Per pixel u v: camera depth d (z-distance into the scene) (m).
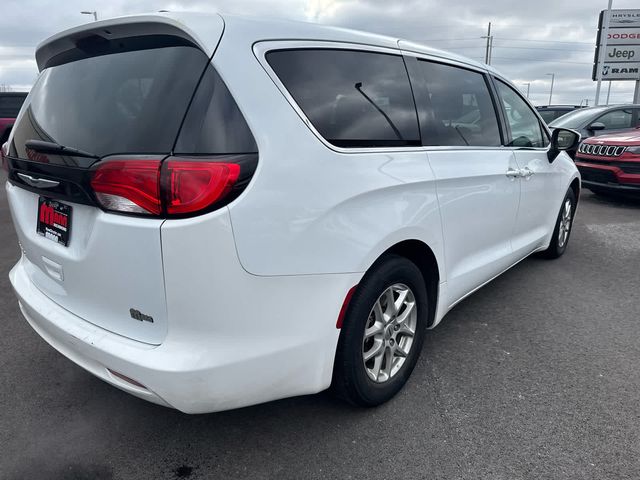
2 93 13.49
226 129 1.71
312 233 1.88
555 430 2.32
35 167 2.05
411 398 2.57
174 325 1.74
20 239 2.51
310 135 1.94
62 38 2.17
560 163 4.43
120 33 1.96
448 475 2.05
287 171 1.81
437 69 2.82
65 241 2.03
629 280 4.37
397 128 2.40
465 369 2.86
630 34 25.19
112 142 1.81
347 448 2.21
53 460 2.14
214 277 1.69
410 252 2.64
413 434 2.30
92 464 2.12
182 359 1.72
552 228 4.49
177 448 2.22
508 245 3.59
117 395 2.62
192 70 1.76
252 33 1.89
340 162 2.03
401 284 2.43
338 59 2.20
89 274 1.92
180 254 1.66
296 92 1.95
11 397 2.60
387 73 2.44
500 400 2.56
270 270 1.79
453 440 2.26
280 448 2.22
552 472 2.06
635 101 26.05
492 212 3.16
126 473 2.08
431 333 3.33
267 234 1.76
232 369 1.78
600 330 3.38
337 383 2.26
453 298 2.92
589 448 2.20
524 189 3.61
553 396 2.59
